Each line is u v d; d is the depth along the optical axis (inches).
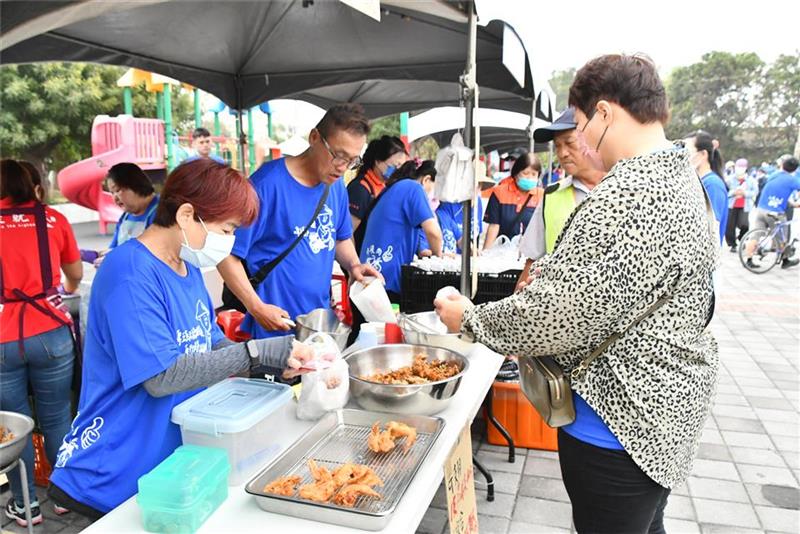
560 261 48.1
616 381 49.8
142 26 131.3
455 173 100.8
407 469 52.9
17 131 531.5
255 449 54.7
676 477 52.5
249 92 183.0
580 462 54.2
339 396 64.4
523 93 170.7
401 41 146.2
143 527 45.2
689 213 46.9
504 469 120.6
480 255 130.6
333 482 48.3
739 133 1545.3
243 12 131.8
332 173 86.6
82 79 581.9
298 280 92.1
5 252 95.0
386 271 139.8
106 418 53.4
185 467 47.2
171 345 51.5
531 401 58.0
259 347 56.7
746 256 359.3
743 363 188.5
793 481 116.4
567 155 93.4
